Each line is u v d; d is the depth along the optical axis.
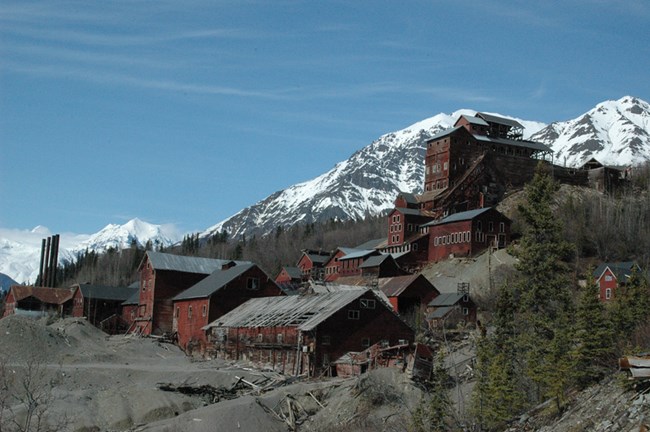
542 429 38.47
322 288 92.88
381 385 55.19
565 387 43.38
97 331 99.31
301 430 54.44
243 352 86.00
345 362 71.06
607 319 44.28
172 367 78.44
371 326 75.38
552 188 66.44
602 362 43.44
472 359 56.59
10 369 62.81
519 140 170.75
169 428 53.56
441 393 41.91
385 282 110.75
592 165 171.00
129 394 62.25
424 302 99.44
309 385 60.75
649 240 116.38
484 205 153.12
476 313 91.25
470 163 159.12
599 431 33.97
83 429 55.34
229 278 103.25
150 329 112.69
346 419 53.34
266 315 86.69
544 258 63.72
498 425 41.78
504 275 101.38
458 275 119.31
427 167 163.62
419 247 137.50
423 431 42.62
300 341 74.44
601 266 103.19
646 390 34.88
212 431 52.81
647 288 54.16
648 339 46.09
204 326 100.81
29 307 142.50
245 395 65.25
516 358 48.09
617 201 148.12
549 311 60.22
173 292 115.25
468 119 166.50
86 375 67.25
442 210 149.38
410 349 66.94
